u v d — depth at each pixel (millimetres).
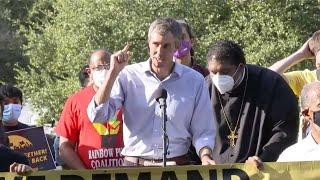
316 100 7352
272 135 8953
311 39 10688
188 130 8438
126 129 8422
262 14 44156
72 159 9789
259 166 7500
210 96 9203
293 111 9039
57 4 49531
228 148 9055
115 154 9719
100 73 9727
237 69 8867
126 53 7766
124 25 45344
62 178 7492
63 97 49062
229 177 7562
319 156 7488
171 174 7590
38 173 7406
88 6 46500
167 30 8000
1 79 67062
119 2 45406
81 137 9828
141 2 45031
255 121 8984
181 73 8328
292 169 7453
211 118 8477
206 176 7590
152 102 8250
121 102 8289
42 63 52219
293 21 44906
